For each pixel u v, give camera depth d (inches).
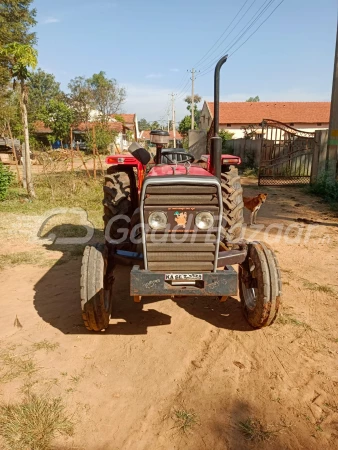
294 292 193.9
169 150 195.0
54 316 170.4
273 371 132.0
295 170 603.5
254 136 1064.8
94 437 104.7
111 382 126.9
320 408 114.7
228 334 155.8
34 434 104.3
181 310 177.2
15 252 255.8
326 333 156.2
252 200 322.3
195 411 113.7
